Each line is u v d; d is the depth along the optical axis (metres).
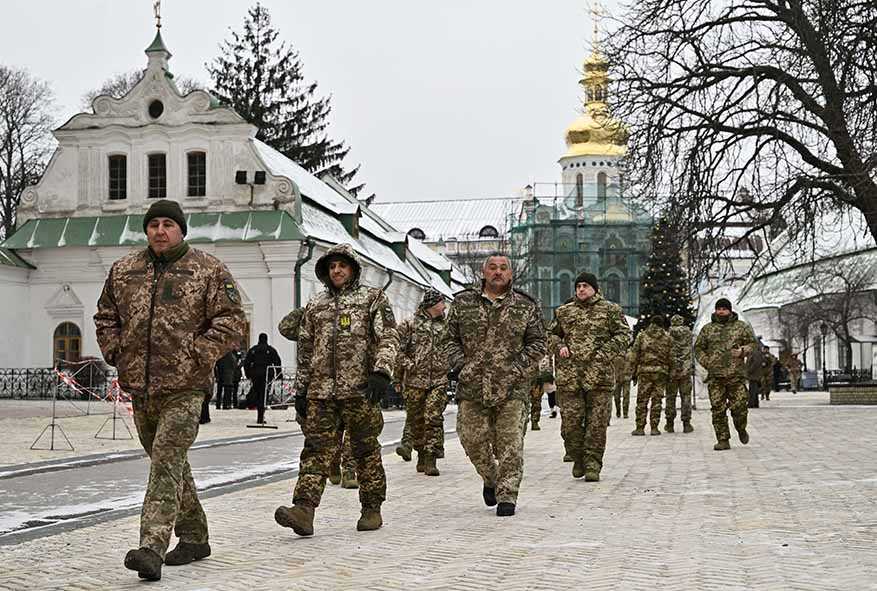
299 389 8.71
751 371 32.59
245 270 41.06
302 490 8.53
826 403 36.84
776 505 9.91
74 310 42.47
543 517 9.40
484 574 6.78
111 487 12.67
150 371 6.96
